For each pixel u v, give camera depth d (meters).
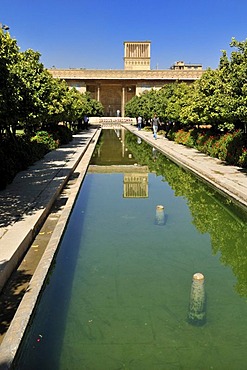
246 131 9.28
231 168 8.42
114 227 4.95
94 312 2.83
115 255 3.96
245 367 2.25
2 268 3.05
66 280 3.35
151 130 24.97
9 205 4.97
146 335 2.55
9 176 6.31
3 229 3.98
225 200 6.44
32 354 2.35
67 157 10.15
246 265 3.82
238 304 2.98
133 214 5.62
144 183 8.24
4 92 4.80
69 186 6.73
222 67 9.60
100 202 6.37
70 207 5.23
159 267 3.68
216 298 3.09
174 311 2.85
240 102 6.62
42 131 12.32
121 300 3.01
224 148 9.66
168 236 4.65
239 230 5.06
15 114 5.80
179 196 6.95
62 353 2.36
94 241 4.39
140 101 26.20
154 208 6.02
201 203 6.43
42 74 9.12
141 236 4.61
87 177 8.88
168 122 19.66
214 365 2.27
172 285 3.28
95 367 2.24
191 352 2.38
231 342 2.49
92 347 2.42
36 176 7.15
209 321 2.73
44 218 4.73
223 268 3.72
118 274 3.49
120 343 2.46
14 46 5.65
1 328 2.45
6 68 4.77
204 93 10.39
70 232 4.69
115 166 10.63
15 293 2.90
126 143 17.80
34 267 3.36
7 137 8.43
